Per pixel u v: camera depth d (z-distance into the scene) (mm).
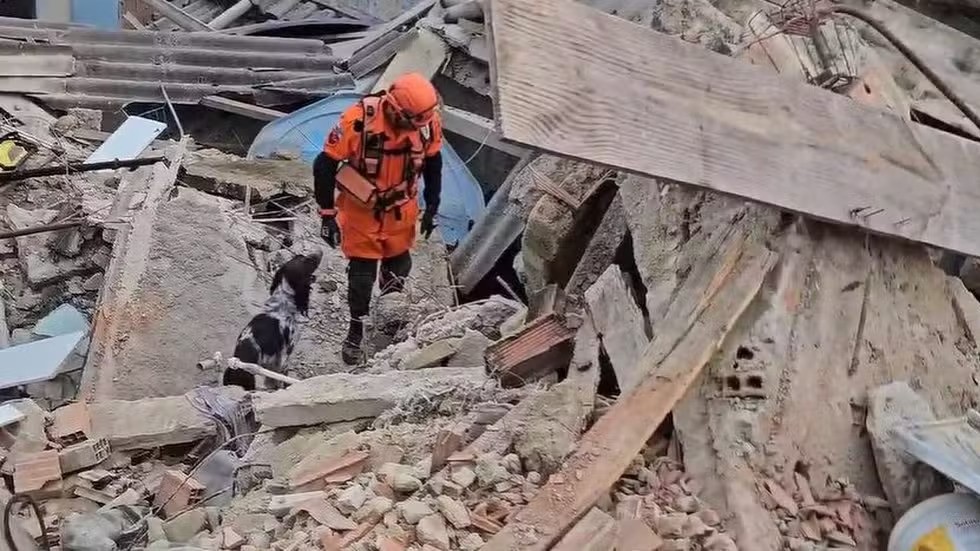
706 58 3867
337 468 3990
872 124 4301
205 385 6547
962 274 4941
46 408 6082
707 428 3639
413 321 7070
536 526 3277
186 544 3717
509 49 3285
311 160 9320
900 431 3623
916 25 5758
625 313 4332
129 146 8500
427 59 10172
